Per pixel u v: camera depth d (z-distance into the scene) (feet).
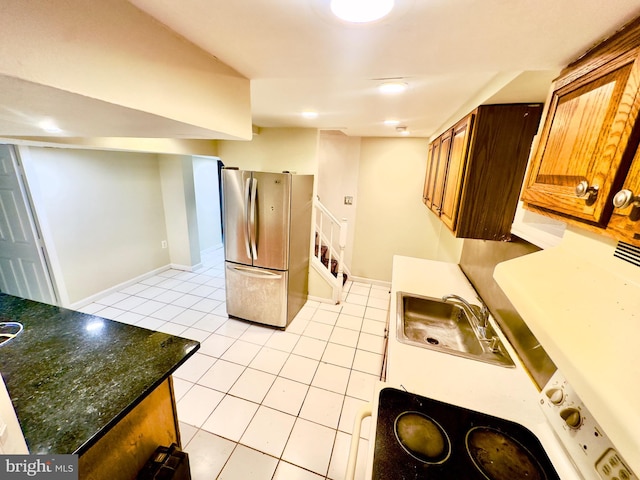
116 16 1.89
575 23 1.93
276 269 8.80
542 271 2.30
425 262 8.70
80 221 9.83
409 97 5.09
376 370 7.48
